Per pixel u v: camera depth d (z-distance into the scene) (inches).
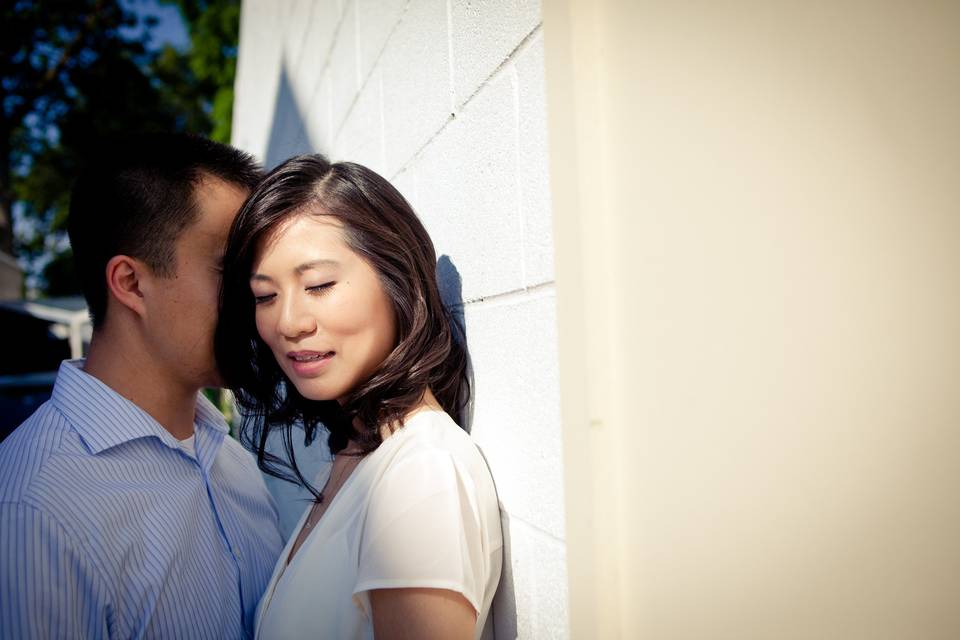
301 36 129.5
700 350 32.1
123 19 639.1
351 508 41.2
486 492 42.5
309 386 42.5
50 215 942.4
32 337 548.7
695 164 32.0
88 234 49.5
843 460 33.6
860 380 33.7
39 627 39.2
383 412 41.8
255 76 224.7
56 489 42.6
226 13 594.6
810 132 32.8
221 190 50.6
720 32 32.0
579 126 31.0
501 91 41.8
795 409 33.1
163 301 49.2
